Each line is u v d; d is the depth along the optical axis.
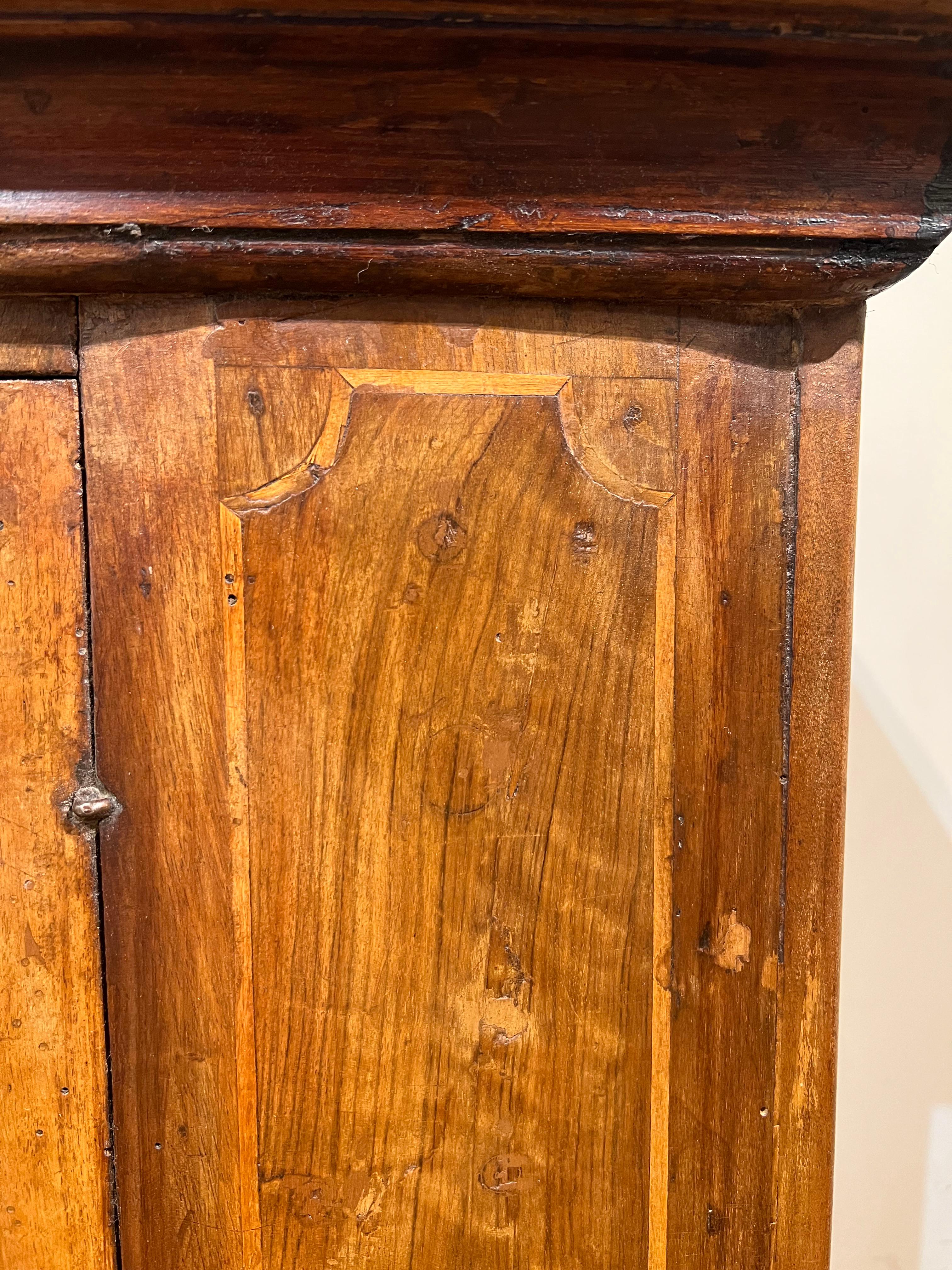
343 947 0.59
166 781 0.58
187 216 0.53
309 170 0.54
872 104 0.57
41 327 0.56
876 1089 1.18
